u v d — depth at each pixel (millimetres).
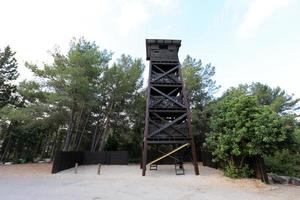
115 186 13453
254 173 17125
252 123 16062
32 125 24453
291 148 16344
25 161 28672
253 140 15758
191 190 12609
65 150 24562
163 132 20750
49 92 24234
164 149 30312
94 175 18547
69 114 24922
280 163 20281
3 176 16438
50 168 22078
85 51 26406
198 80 34625
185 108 21547
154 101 21938
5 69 31719
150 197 10664
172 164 29656
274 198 10977
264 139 15047
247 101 17266
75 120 27688
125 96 33031
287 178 16906
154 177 17812
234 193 11977
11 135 28688
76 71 22578
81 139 32625
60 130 31344
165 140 20469
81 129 32062
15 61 32531
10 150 30516
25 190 11586
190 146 22109
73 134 30500
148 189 12680
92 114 32812
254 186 14164
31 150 30234
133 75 31844
